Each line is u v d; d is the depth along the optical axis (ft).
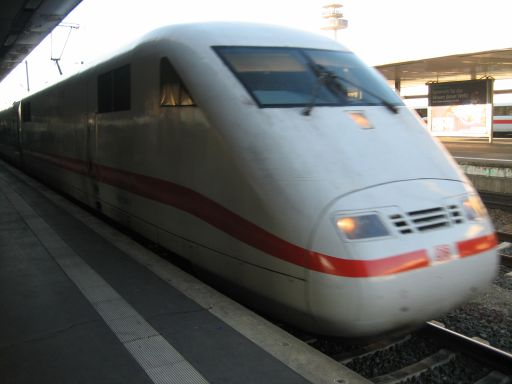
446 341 12.59
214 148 12.95
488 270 11.56
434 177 12.05
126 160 18.84
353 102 13.53
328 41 16.22
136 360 9.83
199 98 13.57
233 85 13.06
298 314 11.02
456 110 67.31
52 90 32.53
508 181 37.45
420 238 10.57
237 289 12.79
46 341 10.71
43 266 15.76
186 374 9.31
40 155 38.42
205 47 14.20
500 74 74.95
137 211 18.20
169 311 12.09
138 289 13.58
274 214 11.14
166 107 15.30
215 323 11.39
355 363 12.01
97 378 9.25
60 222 22.15
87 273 14.99
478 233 11.50
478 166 41.11
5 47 54.60
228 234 12.59
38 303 12.79
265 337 10.69
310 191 10.84
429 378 11.28
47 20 41.52
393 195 10.99
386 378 11.15
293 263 10.75
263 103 12.62
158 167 16.06
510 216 30.14
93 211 29.40
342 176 11.09
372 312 10.00
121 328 11.23
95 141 22.76
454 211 11.46
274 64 13.96
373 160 11.70
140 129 17.34
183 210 14.65
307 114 12.51
